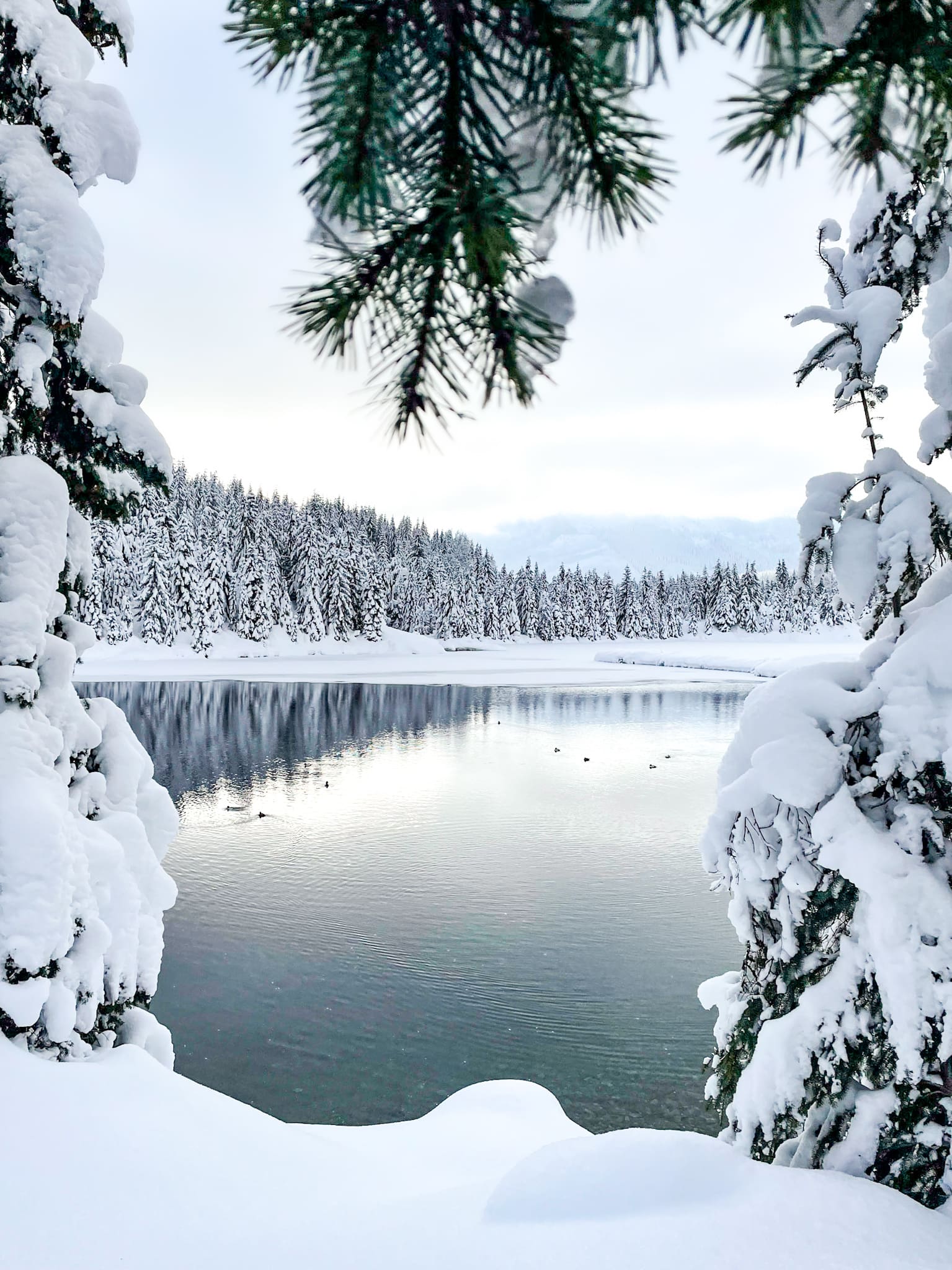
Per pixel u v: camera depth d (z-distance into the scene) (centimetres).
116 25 621
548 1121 819
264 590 10031
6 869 527
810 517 462
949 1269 307
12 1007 512
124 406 682
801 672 462
